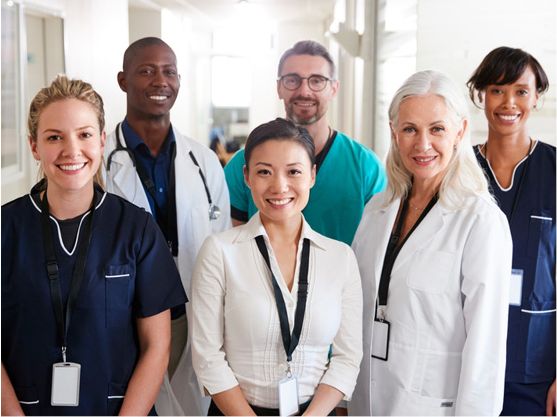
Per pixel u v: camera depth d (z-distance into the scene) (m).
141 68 1.62
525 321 1.54
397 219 1.46
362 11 2.73
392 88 2.66
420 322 1.34
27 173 2.82
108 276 1.25
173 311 1.68
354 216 1.91
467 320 1.29
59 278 1.23
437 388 1.34
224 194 1.81
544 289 1.54
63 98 1.20
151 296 1.30
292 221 1.31
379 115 2.77
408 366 1.35
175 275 1.35
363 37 2.75
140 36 2.21
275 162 1.23
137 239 1.29
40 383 1.24
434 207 1.37
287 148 1.23
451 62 1.95
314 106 1.87
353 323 1.33
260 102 4.09
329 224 1.91
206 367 1.25
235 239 1.30
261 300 1.25
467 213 1.32
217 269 1.27
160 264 1.32
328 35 2.77
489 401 1.26
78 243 1.25
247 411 1.23
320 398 1.27
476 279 1.26
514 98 1.56
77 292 1.23
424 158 1.32
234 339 1.27
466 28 1.92
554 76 1.77
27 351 1.23
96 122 1.23
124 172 1.63
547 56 1.80
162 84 1.63
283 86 1.88
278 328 1.25
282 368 1.26
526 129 1.59
